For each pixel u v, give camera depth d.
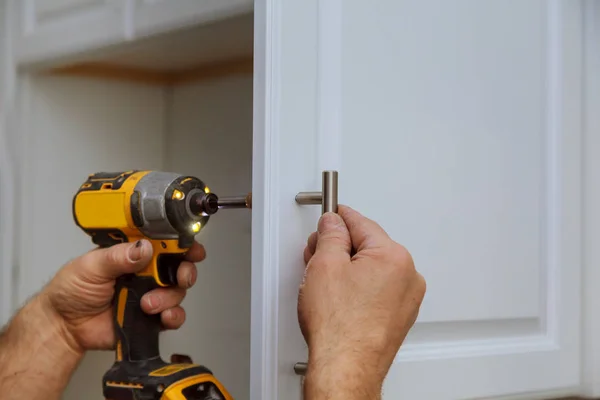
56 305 1.04
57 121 1.39
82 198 0.94
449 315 0.98
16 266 1.39
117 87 1.41
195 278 0.97
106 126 1.40
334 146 0.85
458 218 1.00
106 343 1.06
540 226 1.11
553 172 1.13
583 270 1.18
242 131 1.27
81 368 1.33
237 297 1.25
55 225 1.39
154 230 0.89
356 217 0.79
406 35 0.94
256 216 0.79
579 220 1.16
